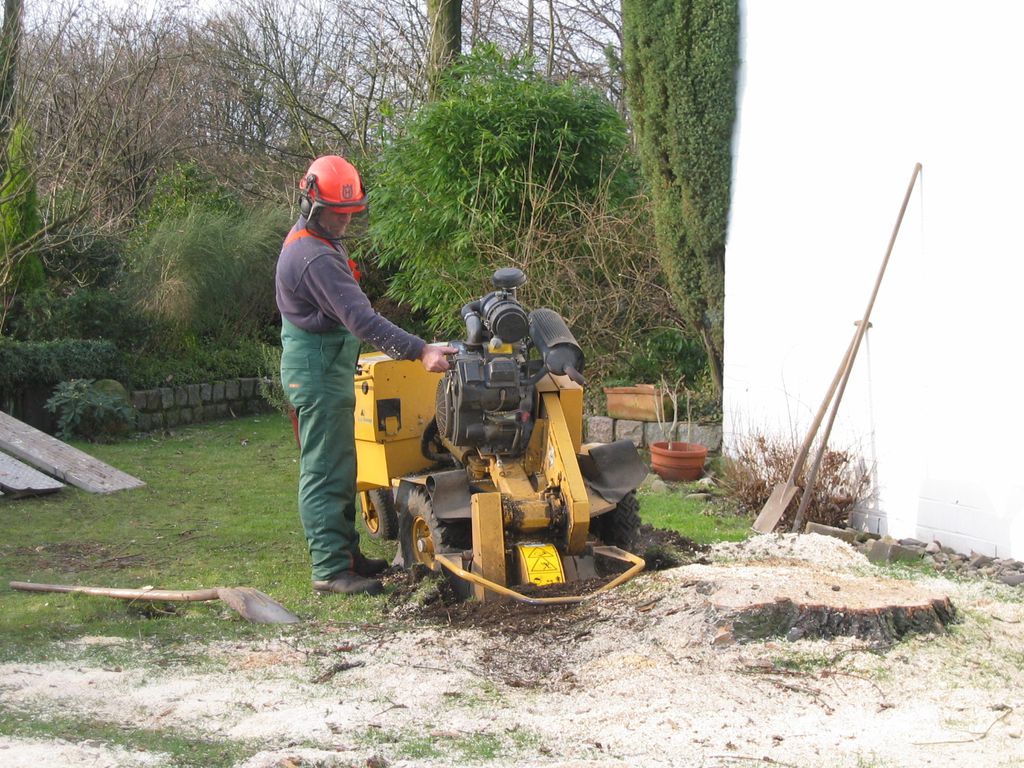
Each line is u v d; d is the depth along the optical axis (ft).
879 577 18.07
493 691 13.66
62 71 51.01
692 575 16.44
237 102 74.43
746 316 28.43
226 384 45.39
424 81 61.00
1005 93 20.86
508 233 37.63
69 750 11.71
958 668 13.84
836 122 25.13
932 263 22.52
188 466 33.96
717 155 29.01
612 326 36.96
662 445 30.42
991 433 21.34
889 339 23.63
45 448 31.30
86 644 15.96
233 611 17.90
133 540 24.14
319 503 19.36
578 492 17.24
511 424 17.98
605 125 38.11
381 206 42.19
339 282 18.29
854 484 24.54
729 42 28.45
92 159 48.85
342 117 70.18
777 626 14.55
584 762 11.14
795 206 26.50
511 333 17.24
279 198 61.05
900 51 23.29
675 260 31.27
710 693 13.03
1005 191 20.93
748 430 28.48
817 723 12.24
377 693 13.65
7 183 39.96
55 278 46.47
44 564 21.91
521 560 17.34
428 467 21.42
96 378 39.93
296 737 12.17
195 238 44.65
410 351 17.84
